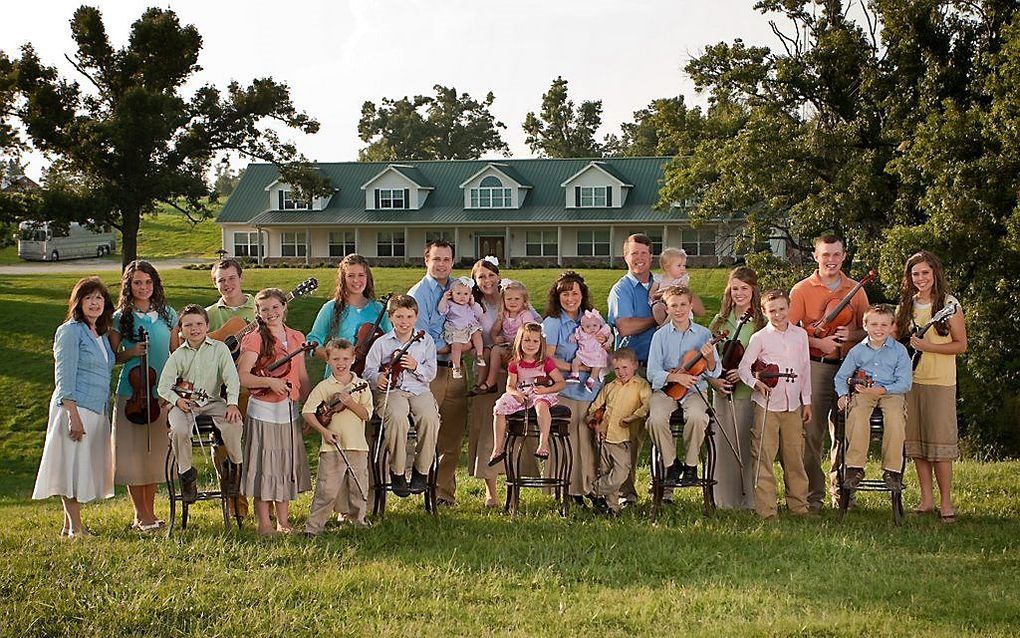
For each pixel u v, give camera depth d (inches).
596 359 363.3
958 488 426.6
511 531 332.2
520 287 378.0
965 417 818.8
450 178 2379.4
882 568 292.5
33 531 348.8
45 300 1430.9
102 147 1487.5
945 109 877.8
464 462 682.8
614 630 240.4
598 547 311.1
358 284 357.1
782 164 1010.1
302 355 346.3
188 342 330.3
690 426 349.4
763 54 1071.0
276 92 1620.3
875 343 349.1
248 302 367.2
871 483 350.0
